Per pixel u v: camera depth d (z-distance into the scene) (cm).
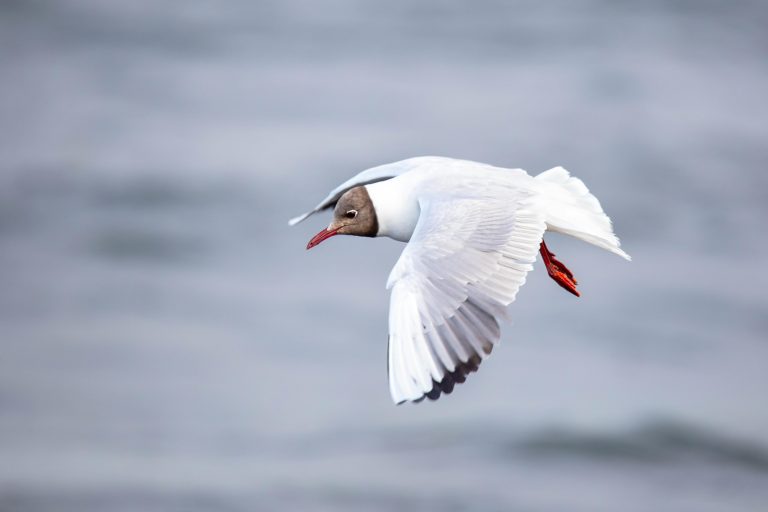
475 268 568
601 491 1291
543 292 1822
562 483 1305
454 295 553
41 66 3225
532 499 1262
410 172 707
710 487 1311
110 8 3800
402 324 545
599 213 678
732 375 1566
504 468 1320
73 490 1276
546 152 2458
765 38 3525
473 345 539
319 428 1410
